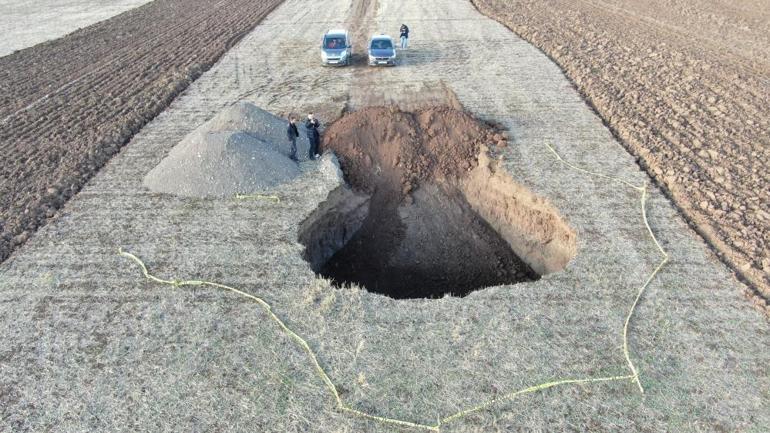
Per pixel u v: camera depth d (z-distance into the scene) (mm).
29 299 9602
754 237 10656
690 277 9734
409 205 13625
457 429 7238
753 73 19172
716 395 7605
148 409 7598
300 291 9641
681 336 8539
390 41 22359
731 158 13594
